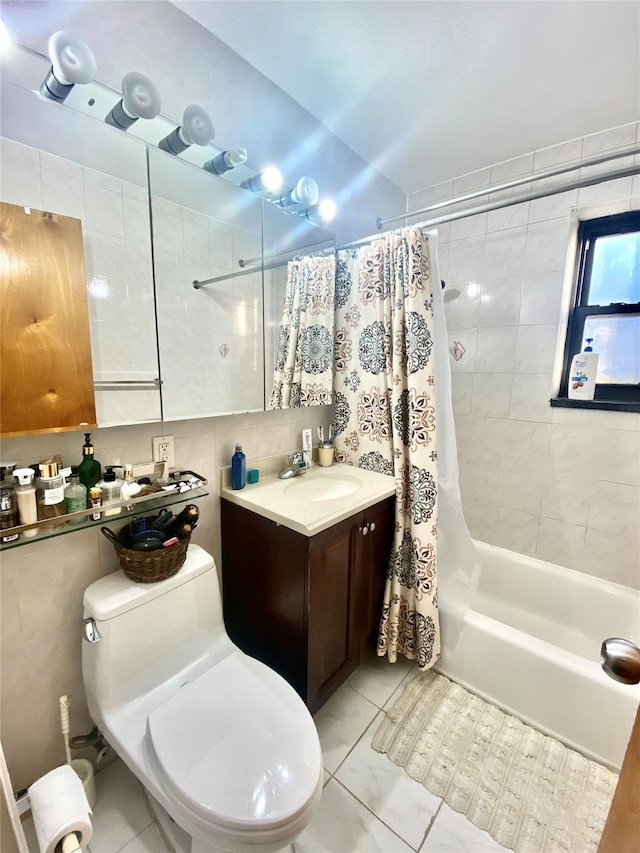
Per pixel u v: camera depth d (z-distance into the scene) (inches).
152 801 44.6
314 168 67.2
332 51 51.7
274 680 42.8
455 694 61.3
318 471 68.3
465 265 85.4
